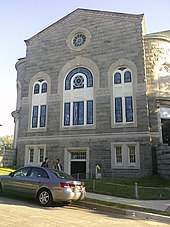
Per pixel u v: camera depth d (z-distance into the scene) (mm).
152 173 19984
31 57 27016
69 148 22734
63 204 11227
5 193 11984
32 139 24391
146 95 21625
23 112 25672
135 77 22219
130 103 21984
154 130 21234
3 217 7766
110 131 21797
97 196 13023
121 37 23641
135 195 13188
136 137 20906
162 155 19250
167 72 23469
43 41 26922
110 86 22828
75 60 24797
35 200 11547
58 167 18094
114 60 23312
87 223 7789
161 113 22141
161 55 23297
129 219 8953
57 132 23562
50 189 10359
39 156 23922
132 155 21000
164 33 26094
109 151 21406
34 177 11094
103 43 24141
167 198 13172
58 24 26641
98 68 23672
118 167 20797
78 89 24094
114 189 14867
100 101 22812
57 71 25312
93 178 20938
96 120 22484
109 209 10352
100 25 24781
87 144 22219
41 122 24688
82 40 25312
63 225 7285
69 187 10328
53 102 24562
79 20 25859
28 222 7320
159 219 9094
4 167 24219
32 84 26141
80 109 23531
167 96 22297
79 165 22578
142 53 22578
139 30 23188
